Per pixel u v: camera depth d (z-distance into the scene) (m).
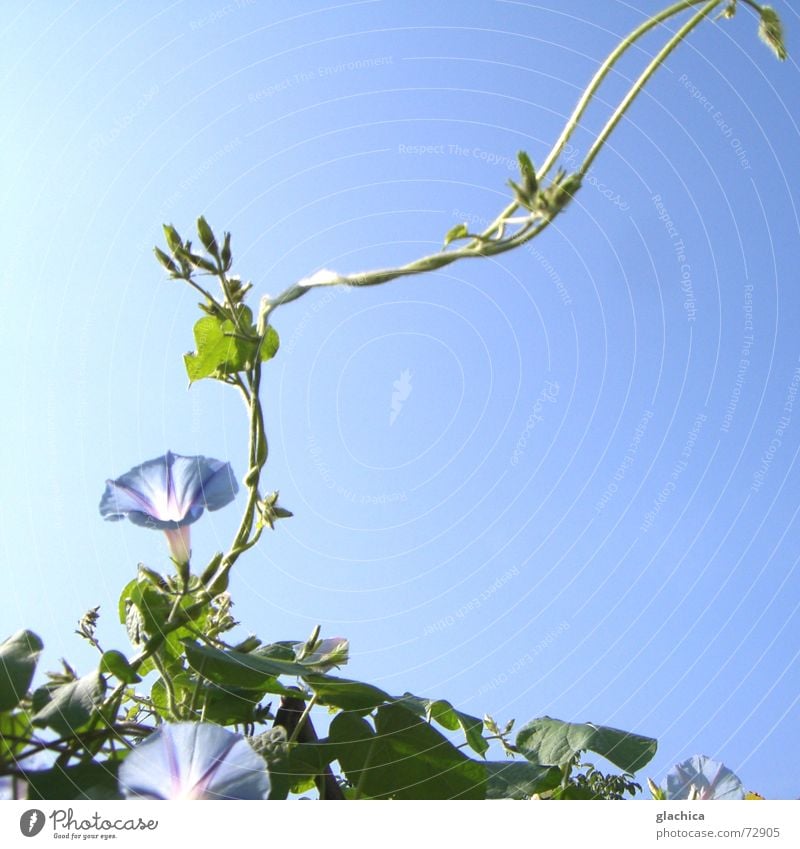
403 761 0.67
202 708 0.69
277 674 0.67
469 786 0.66
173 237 0.70
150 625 0.66
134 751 0.59
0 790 0.57
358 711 0.68
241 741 0.60
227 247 0.71
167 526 0.67
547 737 0.73
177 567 0.68
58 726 0.58
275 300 0.72
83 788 0.58
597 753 0.71
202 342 0.74
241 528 0.70
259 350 0.73
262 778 0.59
